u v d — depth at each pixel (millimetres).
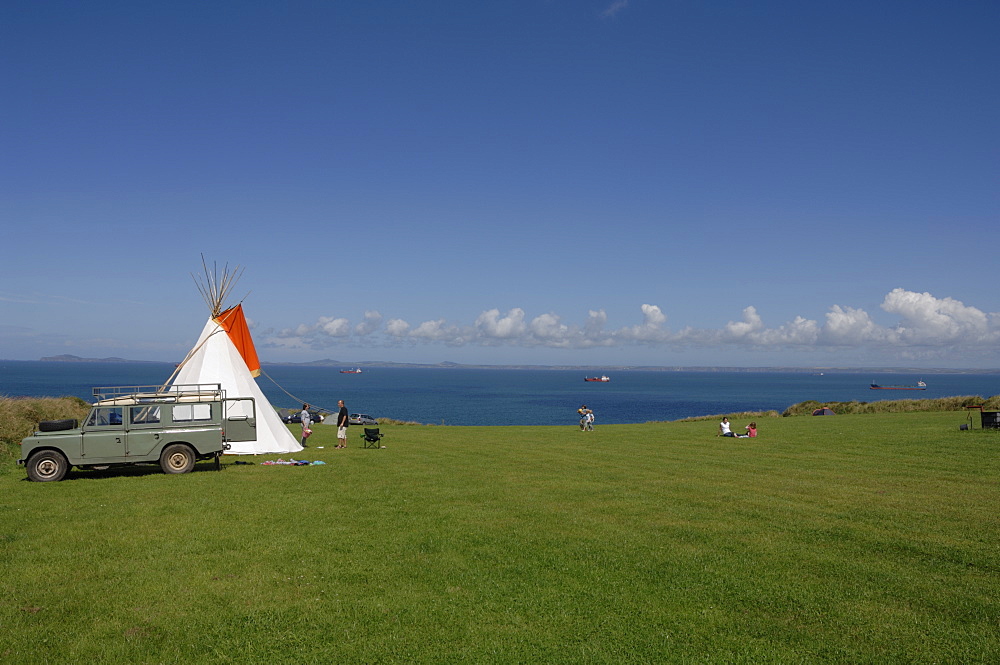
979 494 15945
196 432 19469
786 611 8148
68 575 9336
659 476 18984
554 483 17547
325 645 7133
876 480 18109
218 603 8312
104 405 18797
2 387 149000
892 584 9102
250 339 28781
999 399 46312
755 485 17266
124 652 6922
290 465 21547
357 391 194625
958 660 6801
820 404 55312
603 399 160000
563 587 8961
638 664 6707
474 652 6949
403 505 14359
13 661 6672
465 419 92188
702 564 10008
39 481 17641
